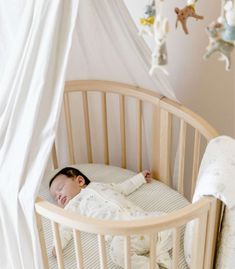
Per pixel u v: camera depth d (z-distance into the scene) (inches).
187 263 52.2
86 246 55.5
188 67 68.4
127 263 43.1
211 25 37.0
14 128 49.0
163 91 60.5
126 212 56.8
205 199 43.3
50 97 46.7
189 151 74.2
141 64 59.1
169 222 40.6
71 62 64.9
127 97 66.4
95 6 55.5
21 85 47.0
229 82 66.4
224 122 70.4
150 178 65.8
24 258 49.9
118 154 73.4
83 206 59.4
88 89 66.2
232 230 46.8
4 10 54.7
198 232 44.7
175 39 66.8
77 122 71.4
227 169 46.0
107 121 70.4
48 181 67.4
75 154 74.0
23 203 46.2
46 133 46.8
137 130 66.3
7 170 48.9
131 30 55.6
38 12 44.9
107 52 62.0
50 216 43.6
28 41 46.5
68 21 45.0
